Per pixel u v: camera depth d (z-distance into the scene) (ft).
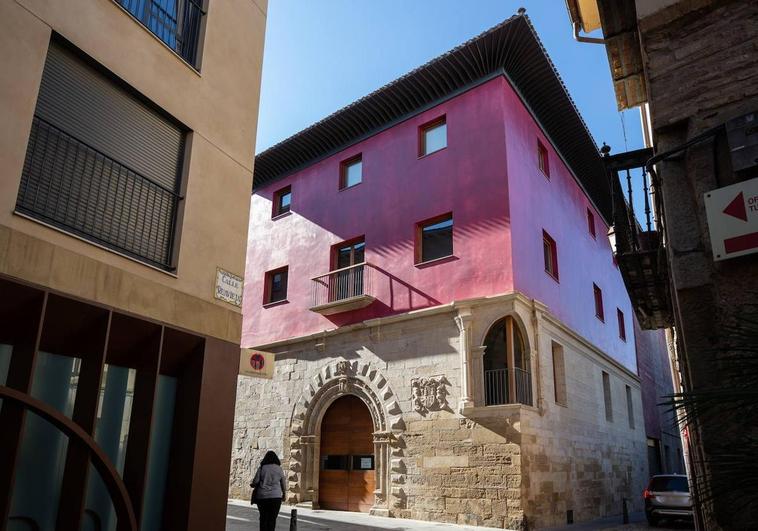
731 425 9.72
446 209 56.90
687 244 13.79
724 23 14.83
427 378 52.75
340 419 60.13
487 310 50.80
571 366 60.90
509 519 44.75
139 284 24.56
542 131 66.69
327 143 71.26
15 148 20.39
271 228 75.87
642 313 34.42
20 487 19.95
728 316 12.51
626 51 24.09
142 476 23.21
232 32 33.17
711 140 13.99
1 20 20.57
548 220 62.90
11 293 19.47
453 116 59.82
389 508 52.01
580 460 57.93
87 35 23.93
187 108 28.89
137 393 24.59
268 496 32.99
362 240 64.54
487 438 47.62
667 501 50.47
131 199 25.66
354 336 60.13
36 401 17.04
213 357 27.78
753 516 10.22
